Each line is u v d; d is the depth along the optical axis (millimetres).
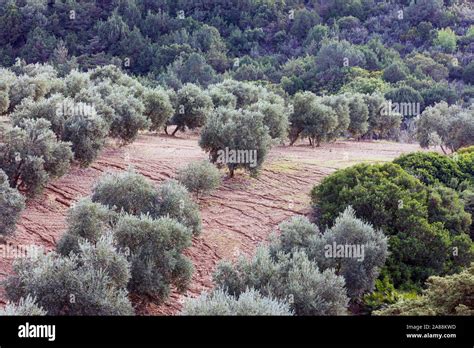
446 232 26250
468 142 49125
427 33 140000
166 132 46250
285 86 106250
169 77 106250
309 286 19250
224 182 31406
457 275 17859
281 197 30172
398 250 24781
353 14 153000
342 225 22859
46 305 16844
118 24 127188
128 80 52594
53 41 121500
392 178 28953
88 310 16844
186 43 126250
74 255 18297
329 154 41312
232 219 27109
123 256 18578
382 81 105688
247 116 32406
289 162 36438
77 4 134000
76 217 20734
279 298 19000
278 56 130500
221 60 122125
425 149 52188
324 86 106875
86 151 29484
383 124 62688
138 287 19109
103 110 33594
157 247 19891
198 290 21516
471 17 152750
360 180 28641
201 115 45531
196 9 150000
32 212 24516
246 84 57312
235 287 19656
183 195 24234
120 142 37000
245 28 146375
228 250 24453
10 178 25047
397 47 134375
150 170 30938
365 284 22047
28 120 26844
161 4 149625
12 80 43281
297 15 147625
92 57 118000
